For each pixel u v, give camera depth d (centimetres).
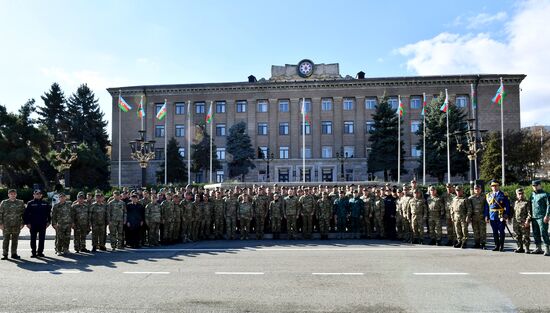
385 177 5472
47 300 794
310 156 6194
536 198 1325
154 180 6350
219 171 6284
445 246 1527
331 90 6222
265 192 1895
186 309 730
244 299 791
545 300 771
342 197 1852
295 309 726
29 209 1348
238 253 1366
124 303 769
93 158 5428
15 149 4503
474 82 5897
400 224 1750
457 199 1481
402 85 6066
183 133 6378
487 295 808
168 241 1653
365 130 6134
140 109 3947
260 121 6319
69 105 6975
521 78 5850
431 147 5022
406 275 997
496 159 4519
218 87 6316
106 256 1340
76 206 1465
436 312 705
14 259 1298
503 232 1392
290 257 1273
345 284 909
